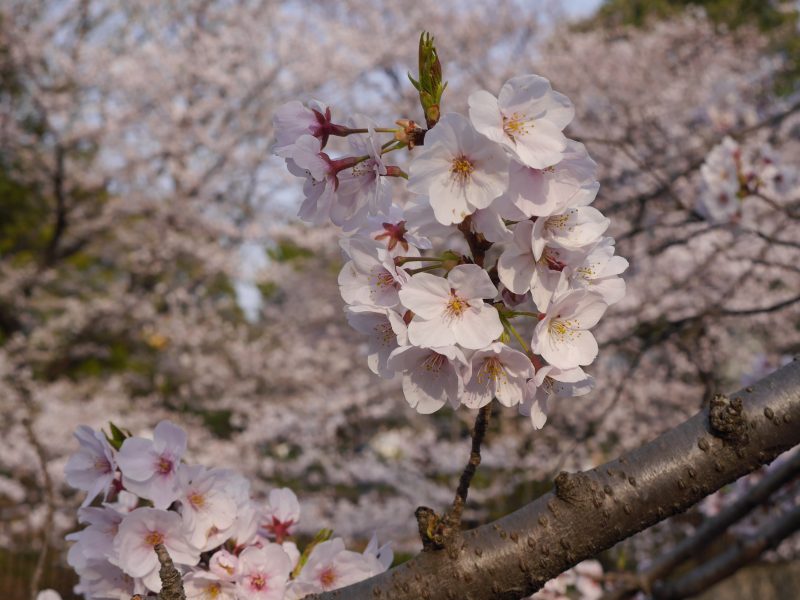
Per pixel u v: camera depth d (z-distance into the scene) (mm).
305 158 1124
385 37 9492
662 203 5254
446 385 1050
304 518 7395
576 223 1040
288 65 9609
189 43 9836
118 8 9883
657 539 5805
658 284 6355
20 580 6766
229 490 1418
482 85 8867
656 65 8672
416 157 977
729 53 9609
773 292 6332
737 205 3494
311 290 10938
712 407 1130
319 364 10016
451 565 1089
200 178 9625
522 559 1085
